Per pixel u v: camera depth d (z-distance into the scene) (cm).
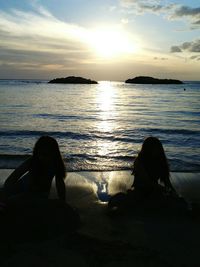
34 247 197
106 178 399
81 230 224
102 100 2212
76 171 438
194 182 385
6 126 889
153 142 263
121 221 244
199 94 3244
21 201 219
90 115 1241
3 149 587
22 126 897
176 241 211
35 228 211
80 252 192
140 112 1402
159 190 263
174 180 393
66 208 225
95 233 221
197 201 316
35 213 215
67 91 3638
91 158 527
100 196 328
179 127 933
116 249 196
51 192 331
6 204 215
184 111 1450
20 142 657
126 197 261
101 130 851
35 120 1046
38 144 227
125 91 3988
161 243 208
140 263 181
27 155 511
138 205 259
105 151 590
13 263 178
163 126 955
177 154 566
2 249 193
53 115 1205
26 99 2098
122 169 459
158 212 257
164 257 189
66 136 749
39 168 226
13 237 206
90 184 372
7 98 2152
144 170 260
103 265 179
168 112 1407
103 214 261
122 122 1050
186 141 704
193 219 248
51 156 227
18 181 228
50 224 215
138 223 240
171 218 251
